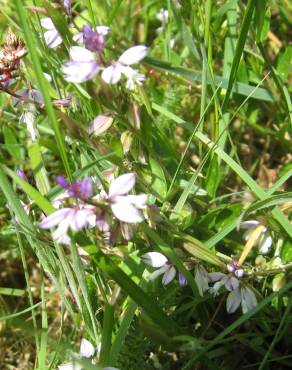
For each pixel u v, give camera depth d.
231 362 0.10
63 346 0.08
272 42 0.15
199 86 0.13
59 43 0.10
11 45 0.10
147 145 0.10
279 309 0.10
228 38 0.13
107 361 0.09
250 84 0.13
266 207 0.10
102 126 0.09
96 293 0.11
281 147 0.14
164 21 0.15
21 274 0.13
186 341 0.09
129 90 0.10
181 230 0.10
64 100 0.10
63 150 0.09
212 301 0.11
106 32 0.09
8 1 0.14
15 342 0.11
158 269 0.10
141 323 0.09
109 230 0.09
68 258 0.10
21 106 0.10
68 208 0.08
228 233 0.11
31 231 0.09
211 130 0.13
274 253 0.11
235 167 0.10
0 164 0.09
